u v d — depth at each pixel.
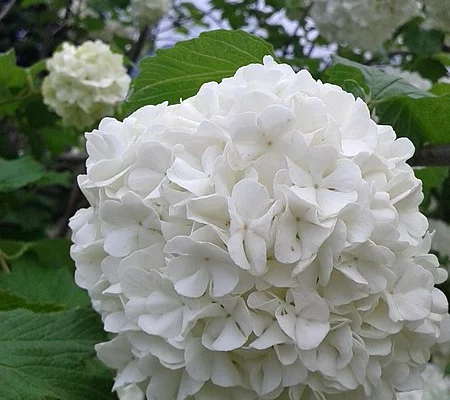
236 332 0.12
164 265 0.13
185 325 0.12
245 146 0.12
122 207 0.13
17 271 0.24
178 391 0.13
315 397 0.12
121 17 0.51
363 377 0.12
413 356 0.13
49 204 0.36
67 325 0.15
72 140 0.35
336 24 0.32
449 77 0.32
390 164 0.13
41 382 0.14
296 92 0.13
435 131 0.18
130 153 0.13
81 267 0.14
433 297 0.14
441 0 0.30
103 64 0.31
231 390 0.13
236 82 0.14
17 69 0.31
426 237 0.13
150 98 0.18
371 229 0.12
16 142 0.39
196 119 0.13
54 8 0.50
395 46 0.39
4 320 0.15
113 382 0.15
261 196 0.12
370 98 0.18
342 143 0.13
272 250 0.12
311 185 0.12
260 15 0.43
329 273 0.12
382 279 0.12
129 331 0.13
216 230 0.12
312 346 0.12
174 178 0.12
